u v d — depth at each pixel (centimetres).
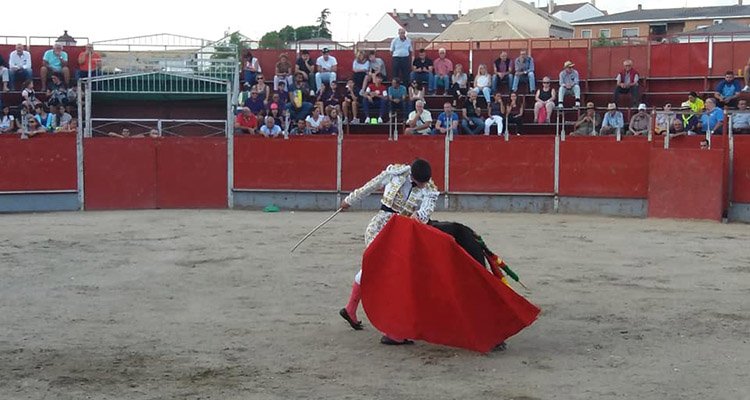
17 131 2000
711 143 1702
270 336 739
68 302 874
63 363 653
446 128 1973
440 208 1817
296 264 1093
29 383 602
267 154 1839
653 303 873
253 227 1482
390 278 705
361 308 848
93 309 843
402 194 729
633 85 2147
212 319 802
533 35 5344
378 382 609
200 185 1841
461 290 684
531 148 1783
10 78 2180
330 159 1830
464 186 1809
